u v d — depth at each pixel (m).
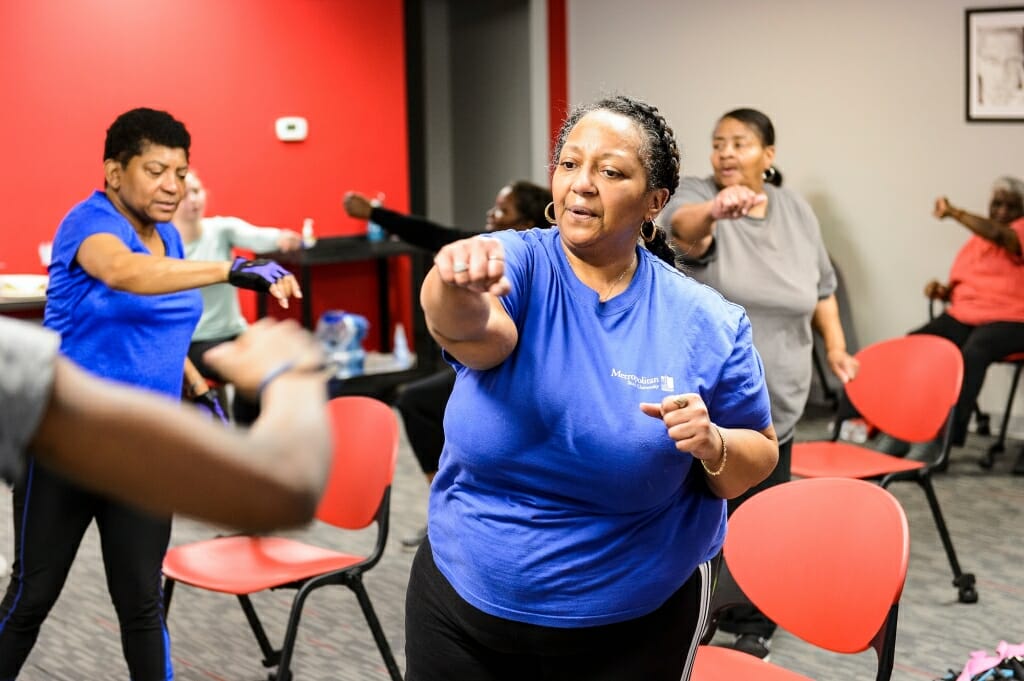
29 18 5.90
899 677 3.47
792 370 3.35
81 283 2.79
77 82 6.05
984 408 6.16
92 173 6.14
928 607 3.97
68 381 0.62
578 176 1.74
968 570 4.30
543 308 1.78
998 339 5.58
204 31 6.41
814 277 3.44
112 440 0.61
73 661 3.58
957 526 4.77
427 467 4.45
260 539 3.30
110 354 2.78
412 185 7.44
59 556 2.71
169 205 2.91
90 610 3.97
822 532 2.50
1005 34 5.82
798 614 2.52
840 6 6.37
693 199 3.40
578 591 1.81
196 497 0.63
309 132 6.82
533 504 1.80
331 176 6.94
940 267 6.20
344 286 7.06
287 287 2.79
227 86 6.51
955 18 5.98
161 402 0.63
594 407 1.75
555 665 1.87
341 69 6.89
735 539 2.61
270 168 6.71
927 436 4.11
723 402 1.85
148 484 0.62
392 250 6.73
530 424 1.75
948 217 6.07
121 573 2.74
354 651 3.67
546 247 1.82
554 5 7.66
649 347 1.79
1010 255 5.62
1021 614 3.91
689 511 1.89
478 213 8.25
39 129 5.98
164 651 2.82
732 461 1.80
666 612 1.89
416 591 1.94
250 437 0.65
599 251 1.79
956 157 6.08
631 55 7.35
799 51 6.55
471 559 1.84
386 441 3.14
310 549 3.27
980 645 3.69
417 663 1.95
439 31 8.21
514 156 7.93
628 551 1.82
